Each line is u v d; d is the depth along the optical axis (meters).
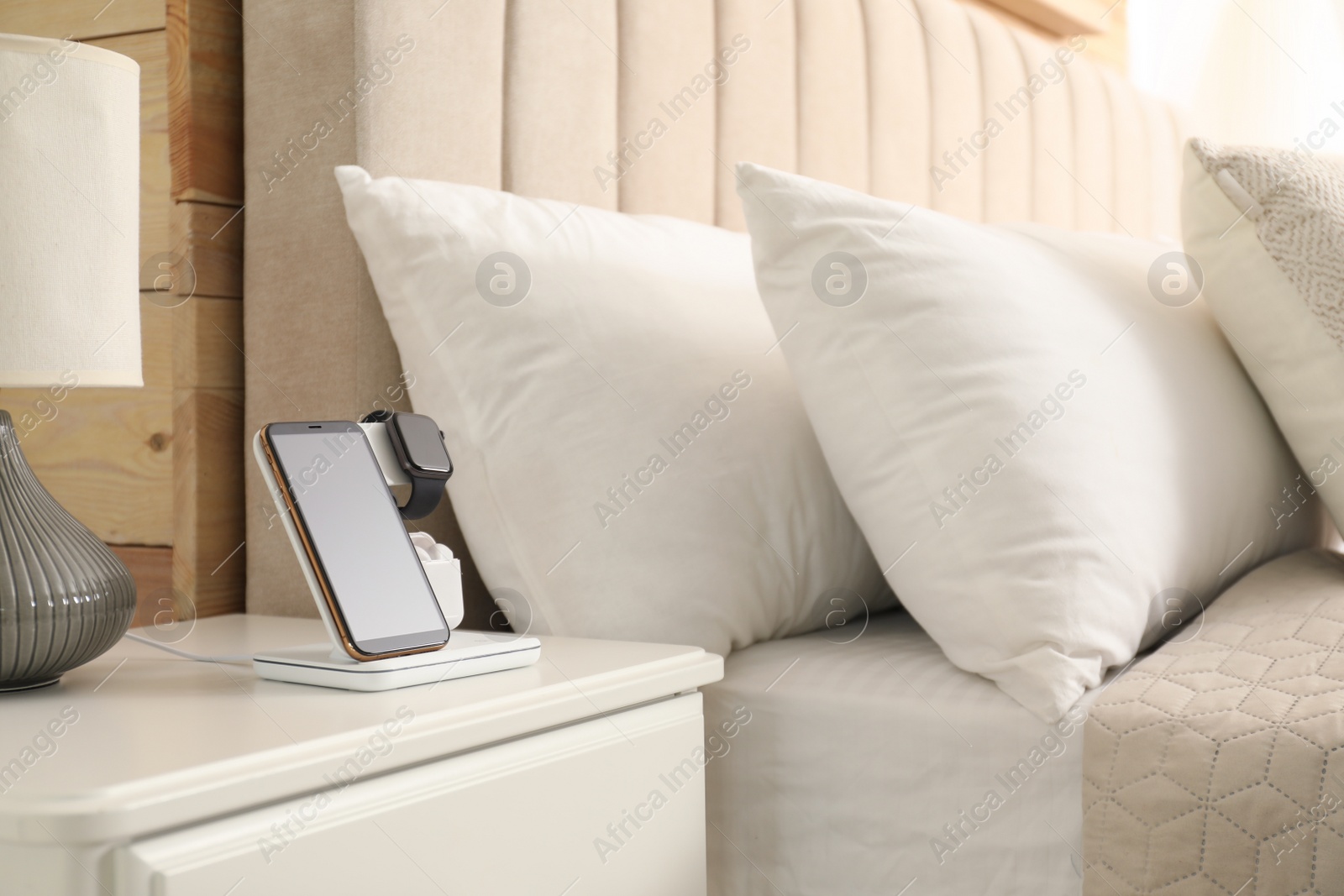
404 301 0.89
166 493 1.10
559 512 0.85
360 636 0.64
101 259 0.66
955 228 0.87
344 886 0.50
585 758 0.65
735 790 0.83
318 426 0.70
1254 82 2.52
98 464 1.14
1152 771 0.68
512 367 0.86
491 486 0.87
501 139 1.08
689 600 0.85
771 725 0.82
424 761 0.56
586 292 0.89
